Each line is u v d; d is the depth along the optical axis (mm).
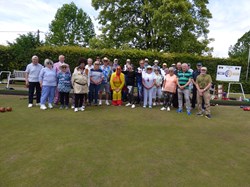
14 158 3818
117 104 9094
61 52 16250
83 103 7895
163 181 3240
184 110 8625
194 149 4500
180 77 8055
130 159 3930
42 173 3352
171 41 21750
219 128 6168
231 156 4219
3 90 11148
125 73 9250
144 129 5758
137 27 22797
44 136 4941
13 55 17156
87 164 3682
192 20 19984
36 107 8008
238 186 3164
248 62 19094
